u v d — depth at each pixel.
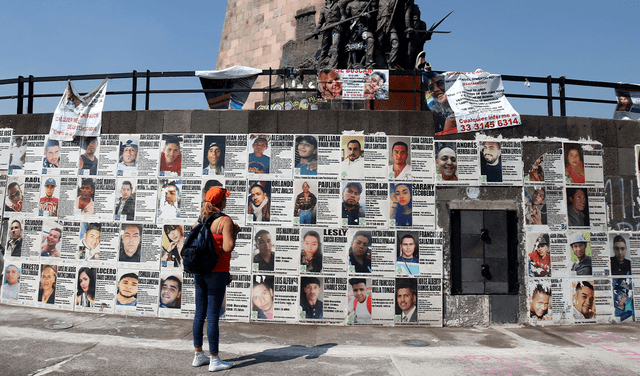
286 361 4.06
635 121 6.36
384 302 5.71
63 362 3.86
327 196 5.86
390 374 3.76
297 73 6.36
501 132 6.05
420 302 5.72
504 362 4.14
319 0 13.46
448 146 5.98
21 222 6.39
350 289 5.73
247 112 6.05
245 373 3.70
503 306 5.77
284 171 5.92
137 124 6.22
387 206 5.84
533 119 6.12
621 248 6.08
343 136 5.94
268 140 5.98
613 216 6.12
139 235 6.03
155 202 6.05
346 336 5.11
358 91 6.26
